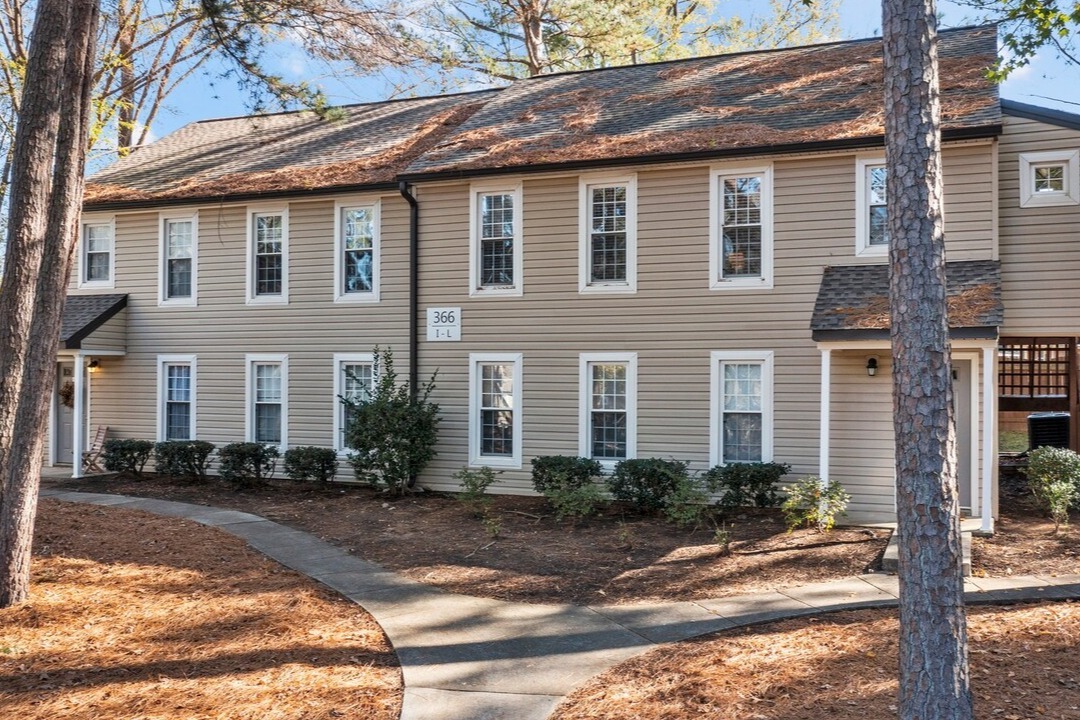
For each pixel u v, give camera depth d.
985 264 11.20
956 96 11.91
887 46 5.02
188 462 15.63
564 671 6.28
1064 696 5.43
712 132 12.80
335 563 9.70
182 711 5.59
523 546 10.38
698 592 8.31
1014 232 11.63
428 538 10.91
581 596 8.33
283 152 17.69
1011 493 13.79
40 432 8.08
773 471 11.67
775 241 12.41
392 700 5.77
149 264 17.05
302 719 5.46
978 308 10.23
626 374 13.27
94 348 16.42
